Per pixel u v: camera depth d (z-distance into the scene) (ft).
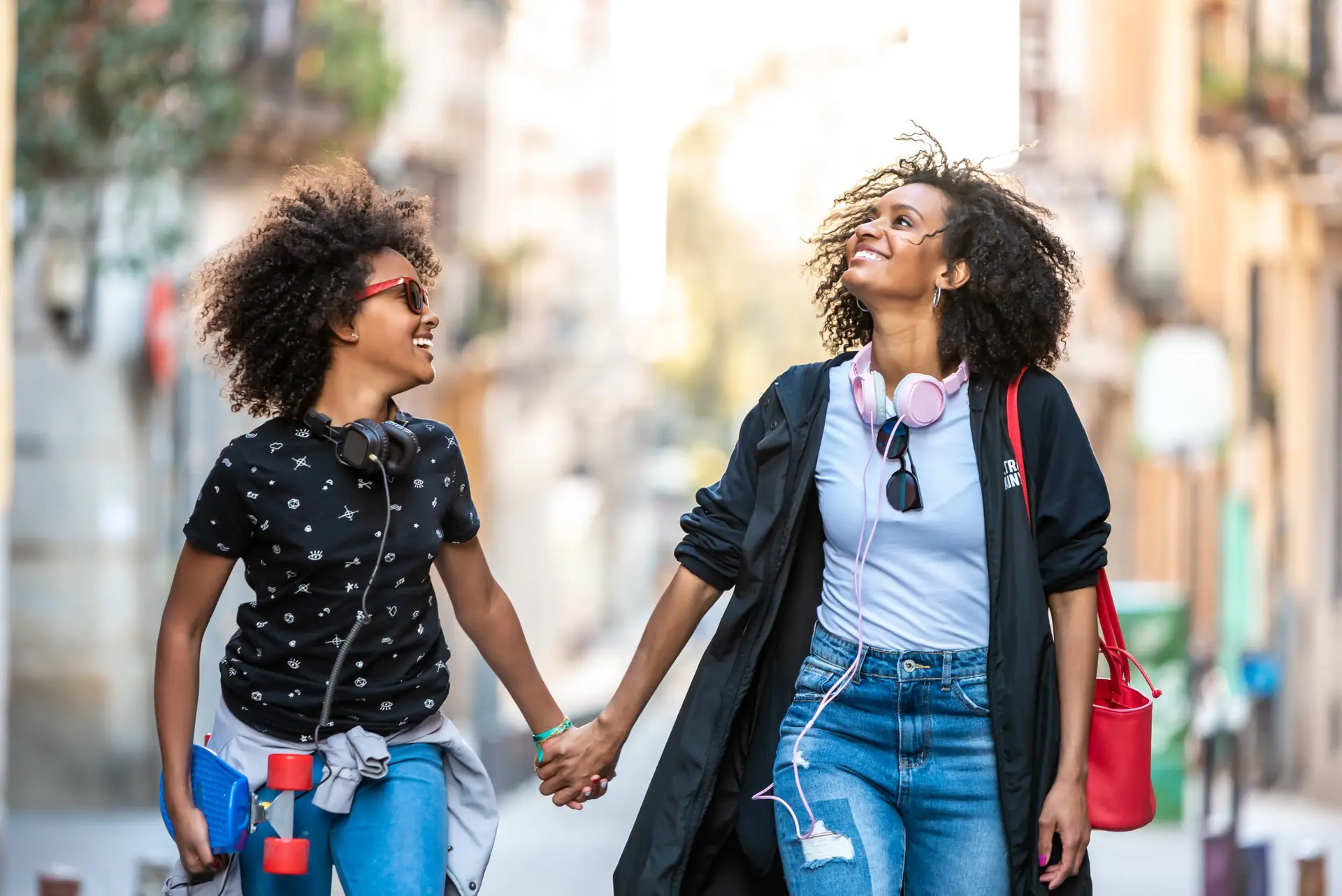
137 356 65.46
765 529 18.65
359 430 17.12
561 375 166.91
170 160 63.62
